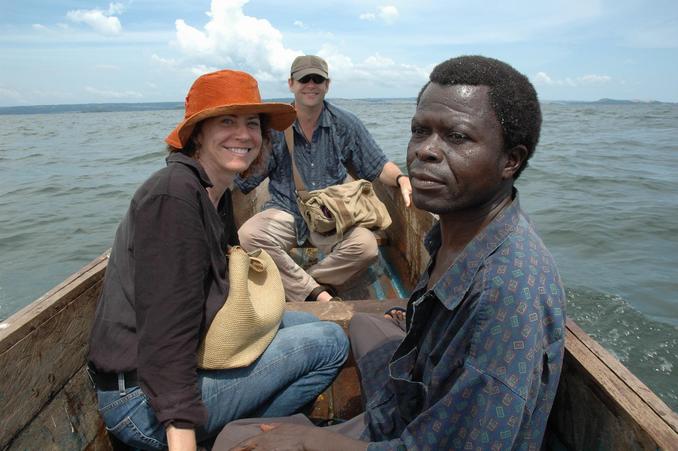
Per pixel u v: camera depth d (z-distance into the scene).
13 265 6.45
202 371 1.65
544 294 1.06
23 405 1.48
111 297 1.57
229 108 1.59
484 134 1.07
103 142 25.25
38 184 11.89
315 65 3.15
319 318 2.17
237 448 1.37
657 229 7.14
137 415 1.56
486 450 1.01
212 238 1.57
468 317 1.10
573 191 9.99
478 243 1.14
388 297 3.25
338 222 3.03
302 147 3.38
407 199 3.28
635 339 4.11
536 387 1.04
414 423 1.13
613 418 1.16
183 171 1.52
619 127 31.78
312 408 2.13
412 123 1.17
